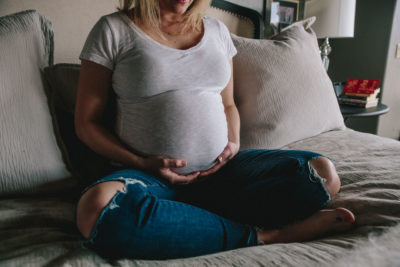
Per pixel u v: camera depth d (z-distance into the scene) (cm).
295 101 112
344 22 179
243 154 88
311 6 193
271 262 49
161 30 85
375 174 80
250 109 109
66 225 69
